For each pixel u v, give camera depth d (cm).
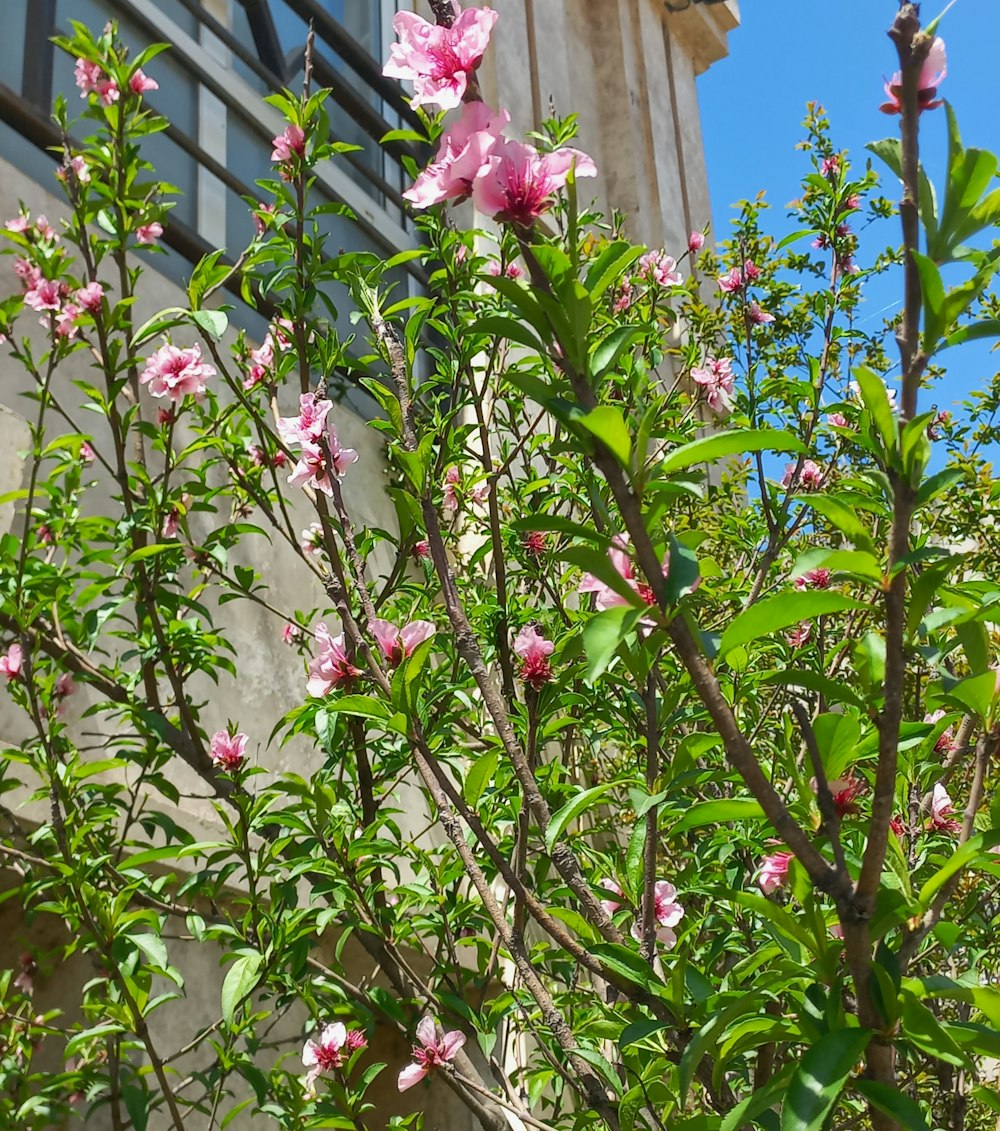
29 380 418
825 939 155
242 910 419
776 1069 272
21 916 364
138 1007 262
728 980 193
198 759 317
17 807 330
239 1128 400
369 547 335
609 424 131
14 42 480
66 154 370
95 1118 352
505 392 399
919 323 132
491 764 210
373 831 296
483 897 218
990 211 134
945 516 526
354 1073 478
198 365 354
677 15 1219
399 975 311
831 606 138
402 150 730
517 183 146
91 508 427
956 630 175
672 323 410
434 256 342
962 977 253
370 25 750
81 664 339
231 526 353
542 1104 302
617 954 186
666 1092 211
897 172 138
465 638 226
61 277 365
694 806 174
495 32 870
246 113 610
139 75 360
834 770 163
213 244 560
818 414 383
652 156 1082
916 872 211
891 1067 144
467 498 373
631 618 132
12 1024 312
